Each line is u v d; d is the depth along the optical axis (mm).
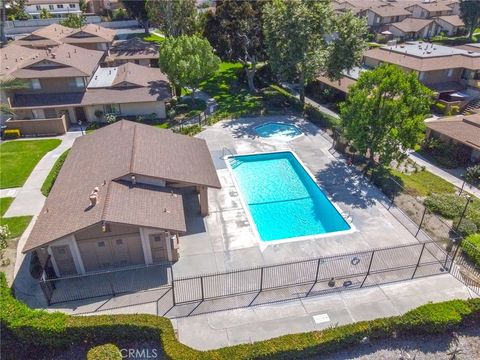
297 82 57562
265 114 43594
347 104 32406
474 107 46094
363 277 20578
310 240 23375
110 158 24828
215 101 48312
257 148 35656
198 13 65938
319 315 18234
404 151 30562
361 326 16656
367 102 28484
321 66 42219
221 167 32125
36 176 30594
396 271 21016
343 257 21828
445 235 23781
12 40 71250
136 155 24016
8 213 25859
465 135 33969
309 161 33375
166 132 29578
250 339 16984
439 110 46125
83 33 59656
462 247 22078
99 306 18531
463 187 30281
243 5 48625
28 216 25594
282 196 28984
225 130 39500
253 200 28500
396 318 17094
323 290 19703
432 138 37219
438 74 49094
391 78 27484
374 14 90688
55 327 16156
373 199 27891
